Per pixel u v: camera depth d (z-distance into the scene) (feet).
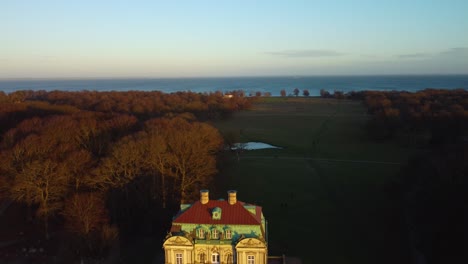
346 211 326.44
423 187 313.53
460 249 222.48
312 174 430.20
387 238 278.67
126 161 312.71
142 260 250.57
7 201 337.31
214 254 208.54
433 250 241.55
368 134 638.94
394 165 463.42
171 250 208.13
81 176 307.78
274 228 293.84
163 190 311.27
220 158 451.12
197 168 333.21
